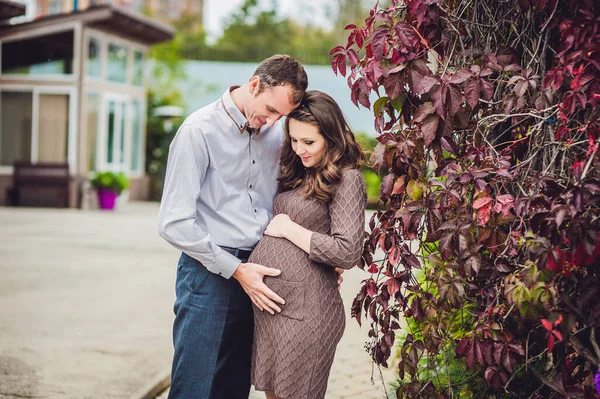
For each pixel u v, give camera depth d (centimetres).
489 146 238
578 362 250
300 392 272
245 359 304
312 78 2252
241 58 2795
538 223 202
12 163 1881
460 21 245
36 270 866
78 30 1809
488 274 236
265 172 298
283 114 276
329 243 266
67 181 1811
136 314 637
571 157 236
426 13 236
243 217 290
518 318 232
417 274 332
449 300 237
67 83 1830
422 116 225
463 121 231
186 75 2447
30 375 445
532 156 230
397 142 233
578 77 205
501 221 222
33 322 595
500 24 248
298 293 272
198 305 288
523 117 244
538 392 265
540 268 203
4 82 1858
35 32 1816
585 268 234
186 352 290
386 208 248
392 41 229
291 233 275
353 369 471
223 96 289
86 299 700
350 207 270
